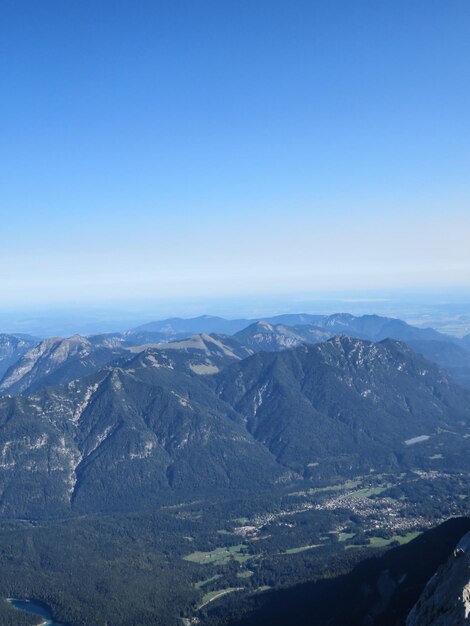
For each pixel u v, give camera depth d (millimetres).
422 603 128000
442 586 124062
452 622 114875
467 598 116438
